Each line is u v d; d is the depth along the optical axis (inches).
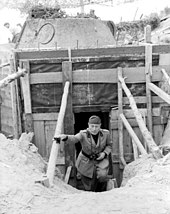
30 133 348.2
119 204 151.6
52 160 213.5
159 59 347.3
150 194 162.2
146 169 215.0
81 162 245.1
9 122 382.9
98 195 168.1
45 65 346.9
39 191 171.0
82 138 237.0
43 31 406.3
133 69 347.9
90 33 407.5
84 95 351.9
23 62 345.1
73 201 159.9
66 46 394.6
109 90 351.6
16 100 354.0
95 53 346.6
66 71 345.1
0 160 204.4
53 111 352.8
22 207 151.4
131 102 300.7
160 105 351.3
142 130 258.7
